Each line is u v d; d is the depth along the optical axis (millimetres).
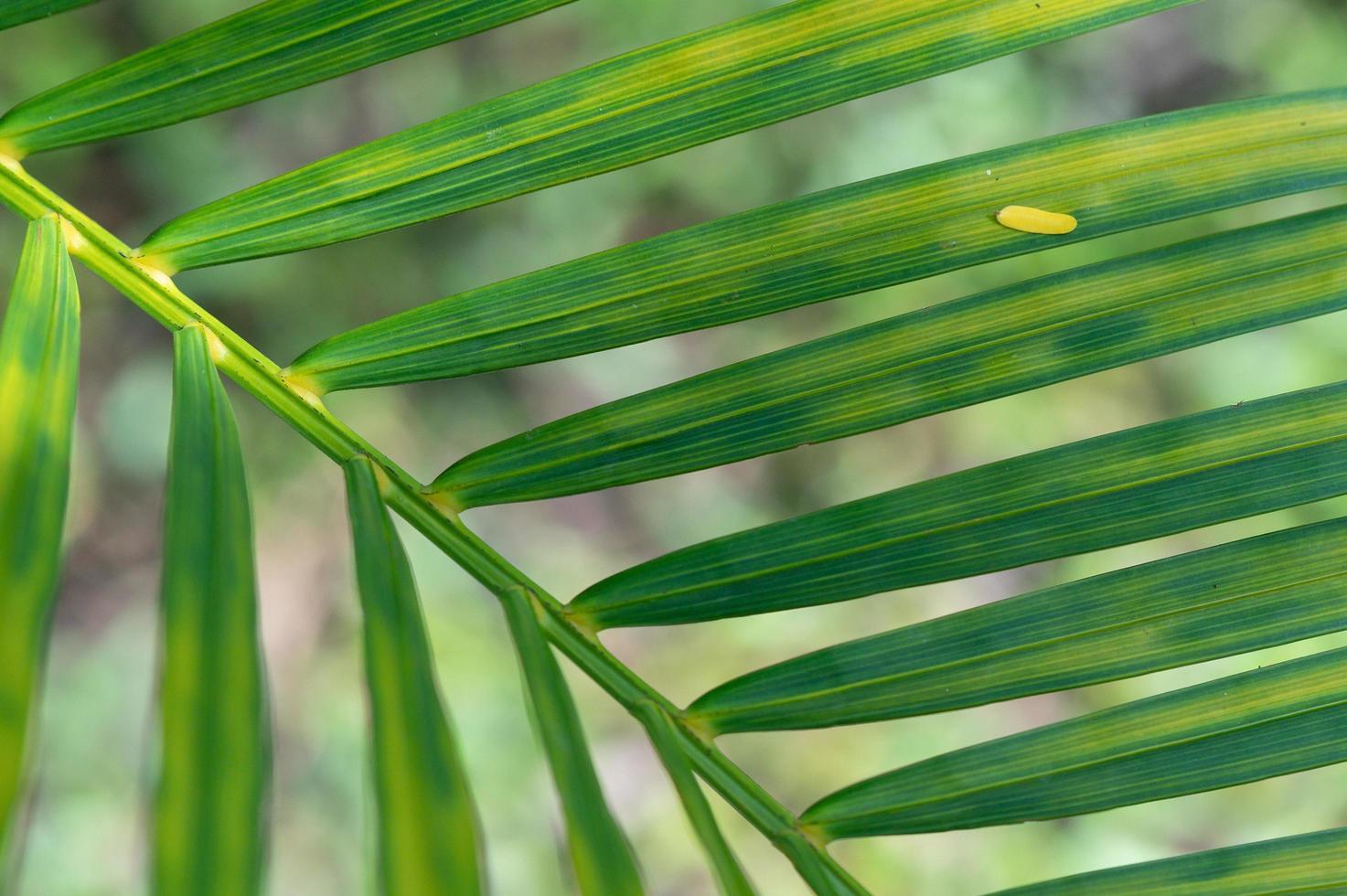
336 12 650
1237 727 666
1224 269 658
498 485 664
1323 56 1884
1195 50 1934
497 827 1518
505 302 661
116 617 1622
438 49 1823
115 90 652
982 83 1855
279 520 1687
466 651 1602
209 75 653
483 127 653
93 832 1439
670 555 668
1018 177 655
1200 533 1608
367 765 593
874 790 674
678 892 1593
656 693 669
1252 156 653
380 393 1706
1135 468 665
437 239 1765
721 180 1816
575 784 618
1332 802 1544
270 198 655
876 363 664
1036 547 666
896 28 647
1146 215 655
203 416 636
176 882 565
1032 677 668
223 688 585
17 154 650
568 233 1795
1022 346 662
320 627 1667
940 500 667
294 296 1696
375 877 582
